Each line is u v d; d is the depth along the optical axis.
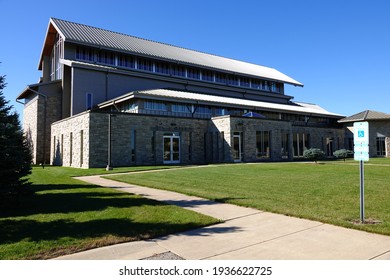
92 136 22.61
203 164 25.31
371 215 7.21
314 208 7.99
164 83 38.31
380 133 37.69
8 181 9.09
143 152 24.88
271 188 11.34
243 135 27.44
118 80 34.72
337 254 4.96
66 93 33.34
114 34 41.38
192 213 7.69
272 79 50.03
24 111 38.72
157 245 5.59
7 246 5.43
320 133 37.78
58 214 7.79
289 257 4.88
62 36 32.97
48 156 32.66
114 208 8.38
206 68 42.28
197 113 30.45
